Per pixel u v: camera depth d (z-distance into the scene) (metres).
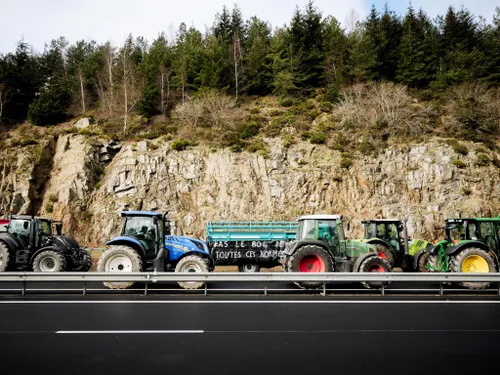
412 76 44.16
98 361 5.57
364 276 11.00
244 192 30.19
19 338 6.72
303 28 52.22
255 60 47.47
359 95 38.56
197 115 36.75
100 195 30.77
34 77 48.09
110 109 39.75
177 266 12.45
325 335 6.95
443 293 11.83
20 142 33.59
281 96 43.47
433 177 30.55
